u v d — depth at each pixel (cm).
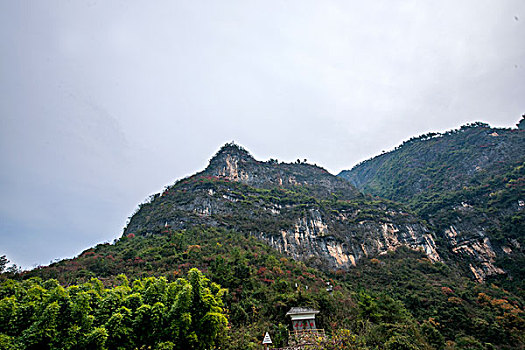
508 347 3544
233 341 2220
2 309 1473
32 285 1969
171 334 1678
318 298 3322
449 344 3206
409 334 2225
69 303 1561
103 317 1670
